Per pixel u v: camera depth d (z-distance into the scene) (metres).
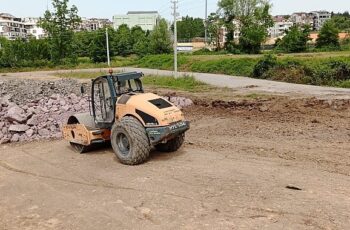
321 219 6.16
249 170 8.62
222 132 12.91
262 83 31.03
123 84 10.24
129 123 9.19
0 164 10.20
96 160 10.11
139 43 81.50
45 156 10.80
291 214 6.37
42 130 13.10
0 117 13.65
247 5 78.94
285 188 7.47
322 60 35.44
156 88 28.34
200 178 8.21
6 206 7.37
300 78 31.14
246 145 10.96
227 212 6.55
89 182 8.47
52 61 68.56
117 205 7.11
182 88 28.23
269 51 71.88
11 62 67.69
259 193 7.26
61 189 8.14
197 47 110.38
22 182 8.70
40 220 6.70
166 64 56.81
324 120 14.16
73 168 9.55
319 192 7.23
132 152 9.22
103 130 10.55
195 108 18.20
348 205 6.63
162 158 9.93
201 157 9.87
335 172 8.40
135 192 7.68
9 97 17.38
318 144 10.81
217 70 45.72
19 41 72.44
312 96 20.66
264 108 16.98
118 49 81.25
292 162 9.20
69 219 6.67
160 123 9.08
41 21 69.31
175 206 6.90
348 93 22.25
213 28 81.38
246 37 71.88
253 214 6.44
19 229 6.39
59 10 67.88
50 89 23.20
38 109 14.43
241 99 19.92
